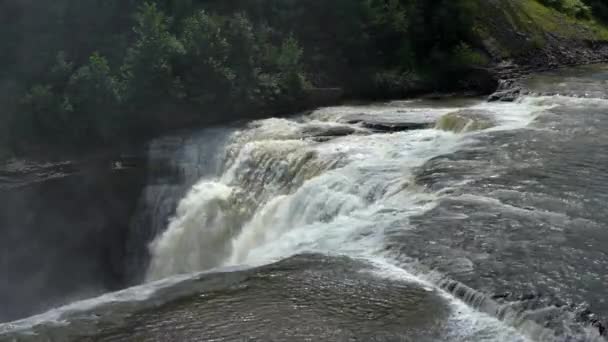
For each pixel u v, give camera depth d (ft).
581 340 31.22
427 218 45.57
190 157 76.84
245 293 37.11
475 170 55.16
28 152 78.74
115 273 77.56
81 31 89.51
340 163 62.75
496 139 64.23
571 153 59.11
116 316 35.22
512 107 80.59
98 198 77.87
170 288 38.24
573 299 34.30
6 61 86.74
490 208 46.57
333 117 81.97
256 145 71.87
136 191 77.87
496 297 34.68
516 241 41.24
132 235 77.46
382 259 40.86
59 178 75.20
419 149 64.28
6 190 72.74
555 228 43.09
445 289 36.73
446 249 40.55
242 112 84.69
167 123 81.61
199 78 83.15
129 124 80.18
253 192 70.08
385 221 46.32
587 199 48.06
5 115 80.28
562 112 74.90
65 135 79.41
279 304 35.65
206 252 70.18
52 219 76.18
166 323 34.27
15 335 33.45
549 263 38.24
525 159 57.72
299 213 58.85
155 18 82.58
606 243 40.83
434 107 88.53
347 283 37.76
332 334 32.53
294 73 89.15
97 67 79.66
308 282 38.09
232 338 32.55
